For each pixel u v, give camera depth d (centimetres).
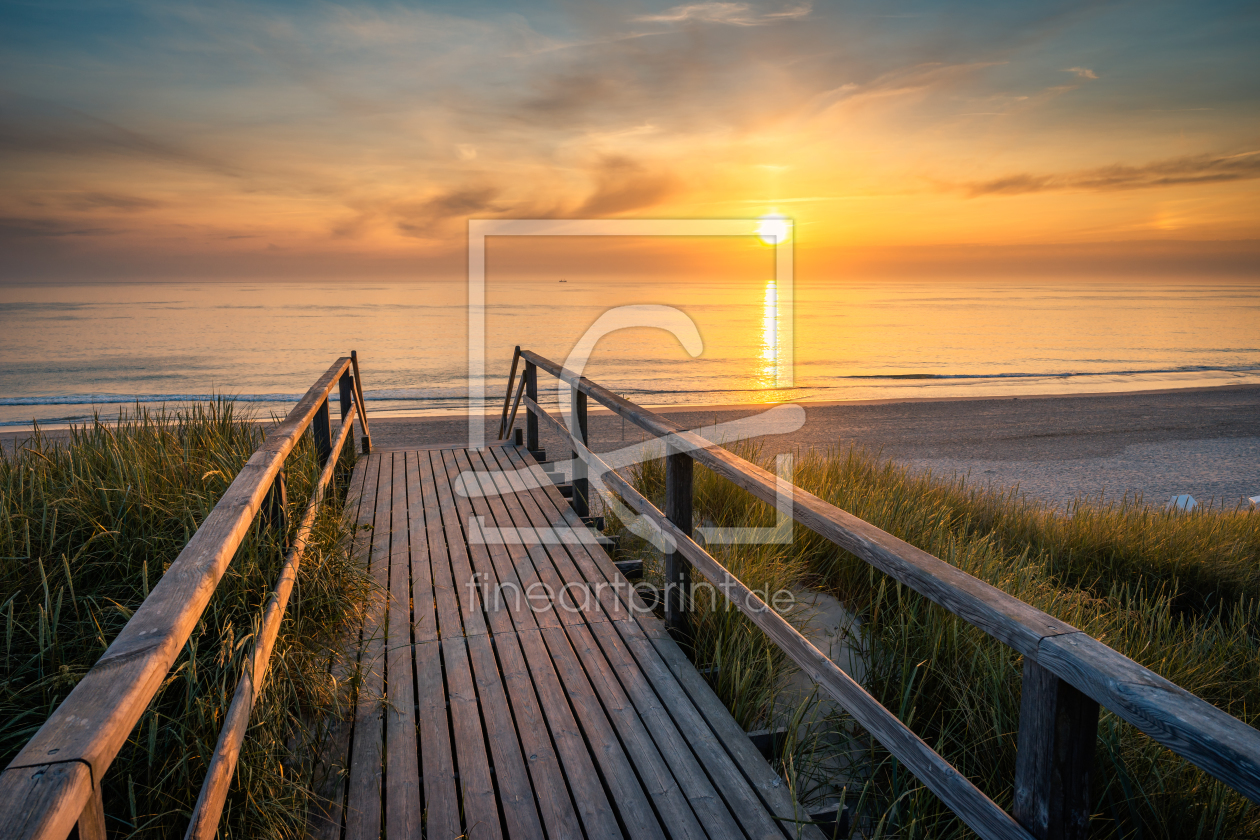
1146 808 242
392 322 8912
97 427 471
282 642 273
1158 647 365
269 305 13788
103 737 102
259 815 198
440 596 386
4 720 213
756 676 303
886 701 296
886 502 531
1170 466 1309
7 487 352
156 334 7206
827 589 429
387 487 612
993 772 250
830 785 252
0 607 256
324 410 534
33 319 9644
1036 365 4253
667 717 276
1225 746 100
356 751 256
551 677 304
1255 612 502
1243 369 3988
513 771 246
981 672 284
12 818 84
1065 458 1366
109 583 281
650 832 218
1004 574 427
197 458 428
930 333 7075
